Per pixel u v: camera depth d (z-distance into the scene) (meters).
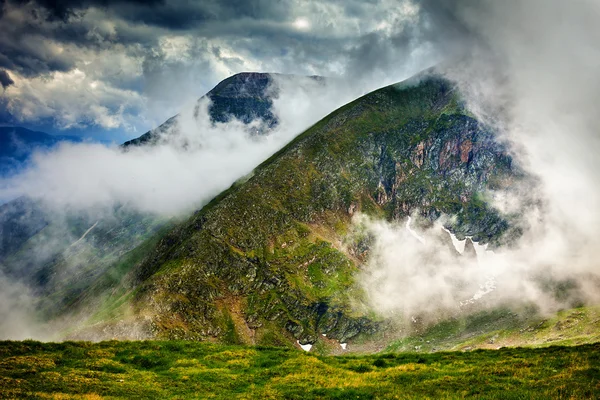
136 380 52.81
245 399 46.34
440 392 44.66
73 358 59.47
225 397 47.66
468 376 49.97
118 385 50.22
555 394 39.91
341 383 51.38
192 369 58.06
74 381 50.00
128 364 59.75
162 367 59.50
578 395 39.09
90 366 56.19
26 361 55.38
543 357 57.28
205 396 48.34
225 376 55.34
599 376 44.47
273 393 47.78
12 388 46.44
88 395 46.38
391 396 44.53
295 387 50.09
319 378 53.31
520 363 54.00
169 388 51.00
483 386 44.97
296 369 58.19
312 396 46.44
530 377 47.31
